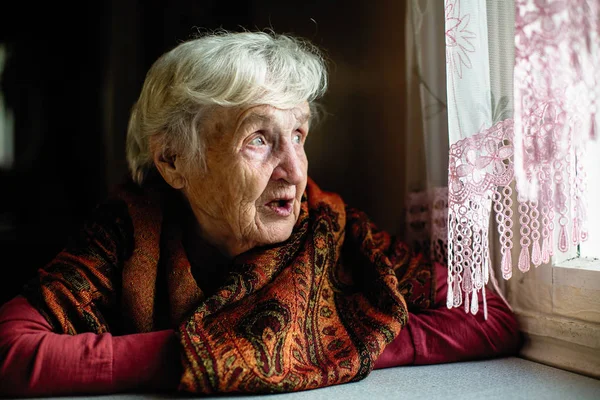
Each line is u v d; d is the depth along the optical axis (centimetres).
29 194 319
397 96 179
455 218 111
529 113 108
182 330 107
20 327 109
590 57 106
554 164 107
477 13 112
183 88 117
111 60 314
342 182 203
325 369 108
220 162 118
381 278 125
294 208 126
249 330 108
